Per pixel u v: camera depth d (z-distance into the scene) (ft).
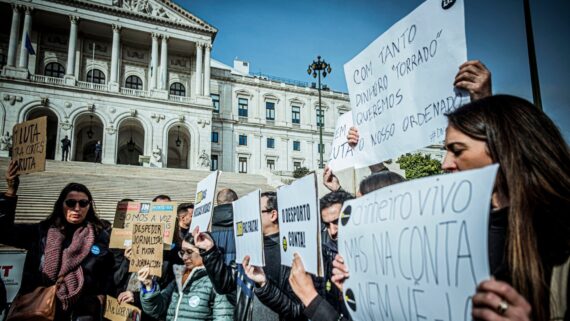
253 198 8.30
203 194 11.14
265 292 7.63
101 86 107.55
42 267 10.43
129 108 108.78
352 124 10.32
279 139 146.41
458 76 5.89
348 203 5.50
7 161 64.44
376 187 7.69
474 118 4.43
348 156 10.16
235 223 9.52
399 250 4.28
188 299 10.69
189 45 123.34
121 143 120.98
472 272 3.44
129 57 119.96
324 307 5.89
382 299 4.54
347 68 9.71
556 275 3.51
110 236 14.15
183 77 127.24
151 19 114.52
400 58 7.97
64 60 112.37
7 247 25.67
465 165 4.53
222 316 10.37
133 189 57.93
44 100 99.04
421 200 4.13
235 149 138.82
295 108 152.56
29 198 43.29
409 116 7.64
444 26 6.93
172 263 13.64
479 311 3.20
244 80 144.46
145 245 12.21
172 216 13.20
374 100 8.71
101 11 108.88
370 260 4.81
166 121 112.78
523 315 2.99
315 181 6.53
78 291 10.44
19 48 104.73
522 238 3.68
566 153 3.92
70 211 11.03
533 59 16.42
